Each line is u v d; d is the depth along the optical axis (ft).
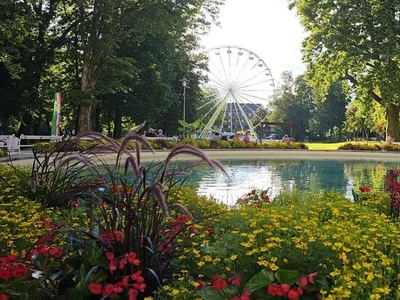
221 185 30.78
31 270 7.66
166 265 8.82
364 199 17.25
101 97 83.46
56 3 69.31
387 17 76.28
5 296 6.81
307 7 83.71
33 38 67.67
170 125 108.88
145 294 8.15
